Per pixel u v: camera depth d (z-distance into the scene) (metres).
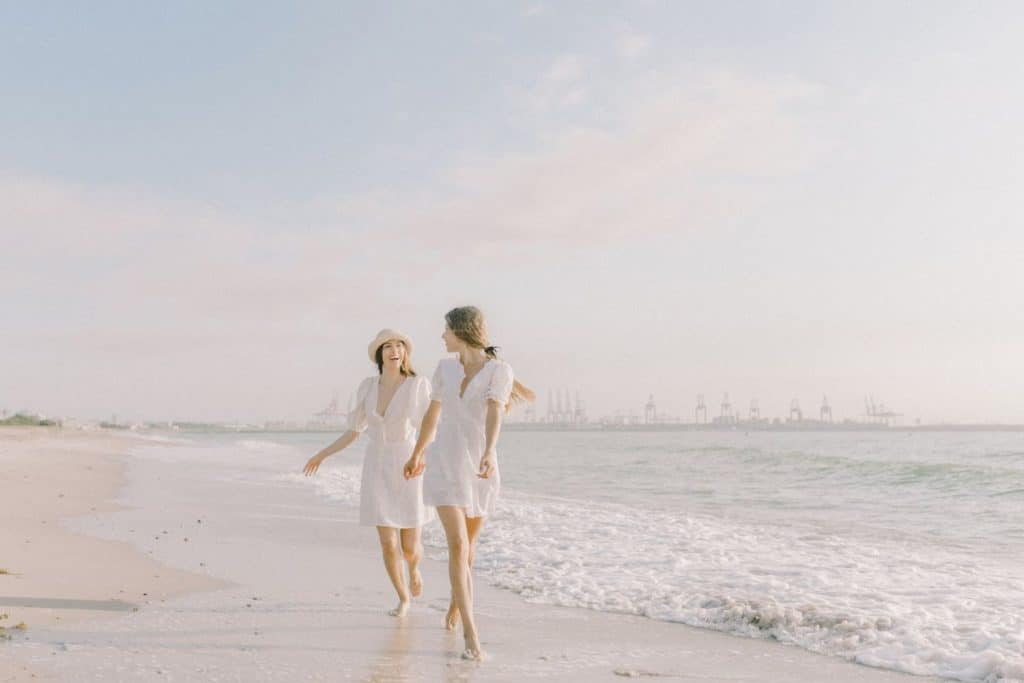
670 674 3.69
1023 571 6.61
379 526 4.64
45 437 47.91
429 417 4.07
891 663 3.90
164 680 3.18
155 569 6.00
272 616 4.54
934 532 9.69
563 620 4.87
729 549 7.84
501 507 12.04
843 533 9.44
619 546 8.00
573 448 55.09
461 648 3.98
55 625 4.09
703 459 32.28
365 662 3.63
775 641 4.42
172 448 44.47
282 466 25.28
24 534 7.52
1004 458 30.31
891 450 42.25
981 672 3.69
